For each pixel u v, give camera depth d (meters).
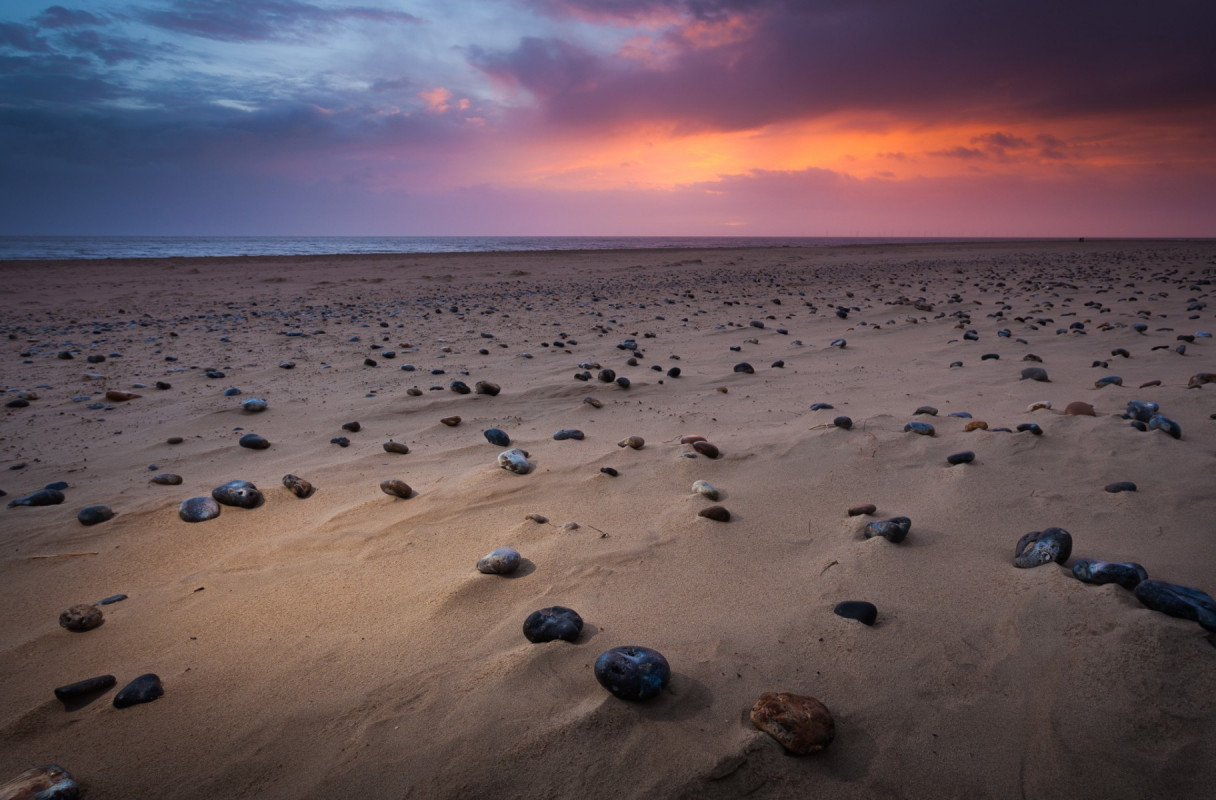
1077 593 1.97
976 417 4.25
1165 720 1.53
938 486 3.06
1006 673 1.73
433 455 3.91
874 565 2.33
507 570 2.36
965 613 2.02
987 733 1.55
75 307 12.81
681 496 3.09
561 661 1.81
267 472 3.64
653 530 2.73
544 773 1.44
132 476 3.62
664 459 3.59
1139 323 7.98
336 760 1.51
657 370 6.43
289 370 6.83
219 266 22.75
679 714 1.61
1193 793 1.38
